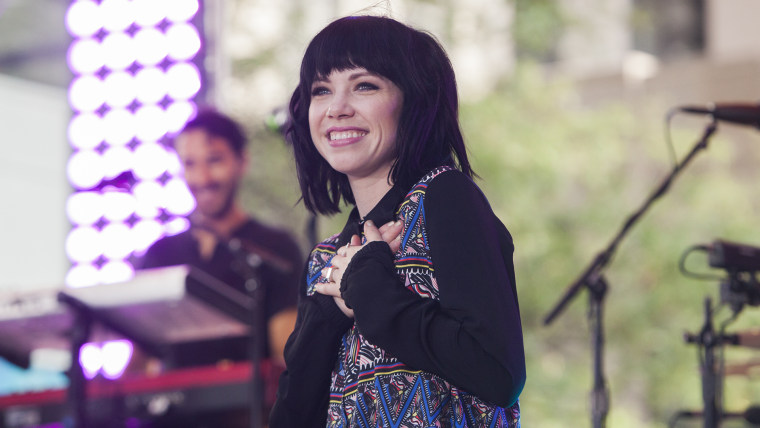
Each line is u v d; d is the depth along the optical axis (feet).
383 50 14.87
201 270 36.27
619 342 70.79
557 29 87.10
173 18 49.78
